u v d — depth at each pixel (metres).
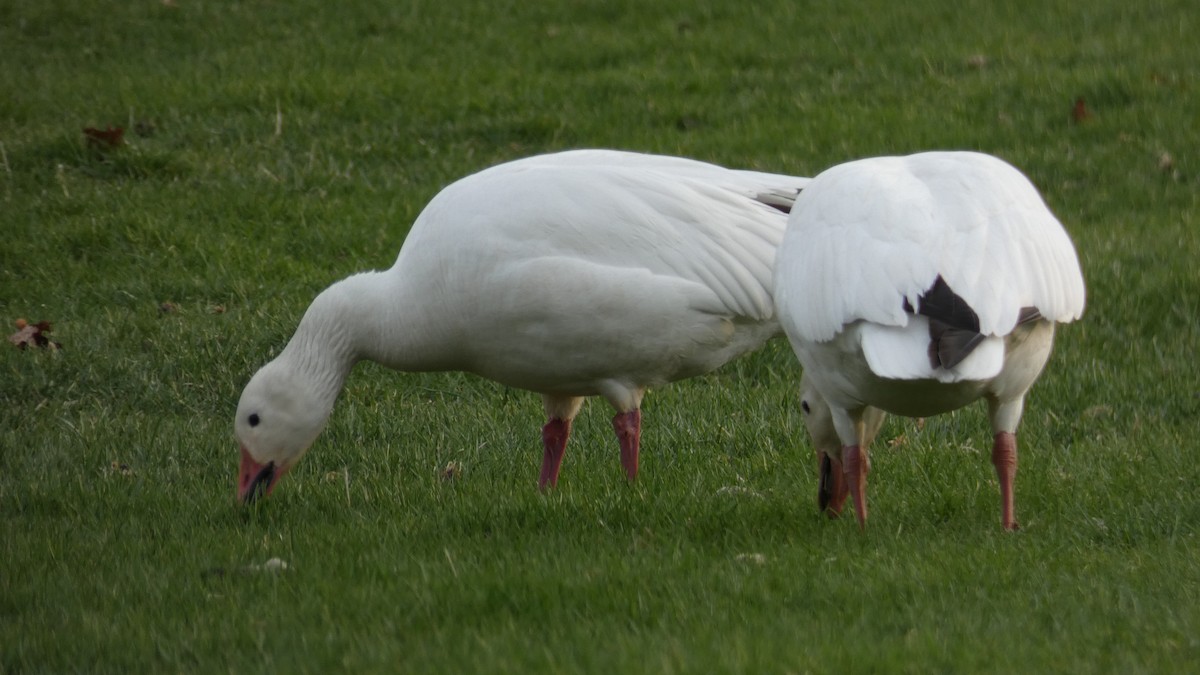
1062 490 10.50
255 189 19.02
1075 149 20.92
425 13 27.95
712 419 12.84
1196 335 14.66
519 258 10.18
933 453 11.52
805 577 8.39
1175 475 10.70
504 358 10.58
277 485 11.23
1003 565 8.58
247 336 14.52
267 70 24.27
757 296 10.59
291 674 7.22
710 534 9.66
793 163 20.17
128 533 10.04
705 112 22.67
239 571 9.00
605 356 10.47
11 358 14.03
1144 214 18.70
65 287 16.20
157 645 7.69
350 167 19.91
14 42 25.88
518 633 7.61
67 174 19.30
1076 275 8.65
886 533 9.51
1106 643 7.27
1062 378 13.58
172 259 16.88
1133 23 26.48
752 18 27.56
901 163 9.06
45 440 12.30
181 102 22.38
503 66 24.91
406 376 14.13
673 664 6.99
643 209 10.39
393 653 7.39
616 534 9.61
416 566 8.84
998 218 8.38
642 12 28.08
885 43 26.00
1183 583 8.17
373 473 11.71
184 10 27.83
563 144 21.41
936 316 7.88
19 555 9.51
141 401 13.50
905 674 6.91
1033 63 24.31
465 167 20.25
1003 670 6.89
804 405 10.15
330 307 10.83
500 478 11.55
